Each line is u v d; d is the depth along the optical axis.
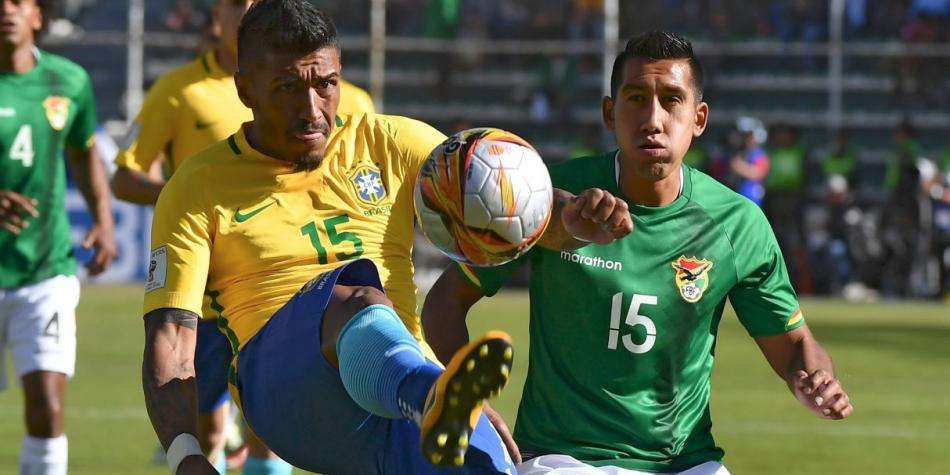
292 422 15.19
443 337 17.52
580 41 91.75
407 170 16.84
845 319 64.69
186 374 15.58
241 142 16.44
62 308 24.09
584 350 17.27
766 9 95.88
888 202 79.38
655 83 16.39
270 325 15.55
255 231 16.14
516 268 17.53
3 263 23.88
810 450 31.97
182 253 16.02
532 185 14.40
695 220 17.45
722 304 17.88
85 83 25.70
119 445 31.00
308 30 15.34
